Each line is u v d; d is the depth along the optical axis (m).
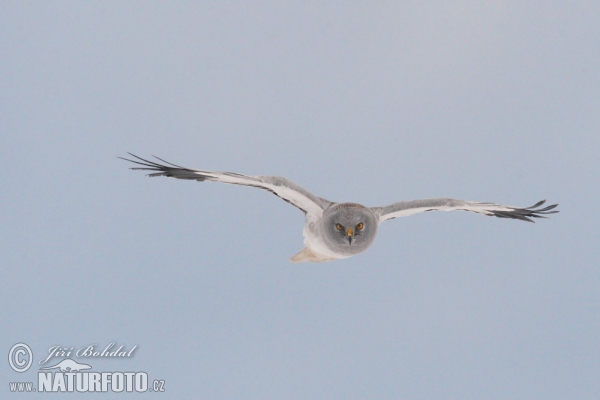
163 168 12.75
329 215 13.28
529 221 15.28
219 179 12.77
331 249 13.45
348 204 13.31
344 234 13.09
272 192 13.41
